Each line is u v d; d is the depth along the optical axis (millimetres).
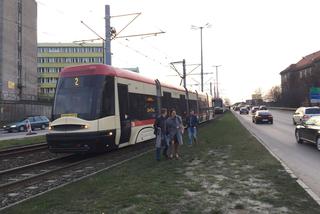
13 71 81375
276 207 7129
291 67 129125
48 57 129375
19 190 9938
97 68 16047
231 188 8773
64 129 15383
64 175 11961
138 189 8734
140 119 18953
